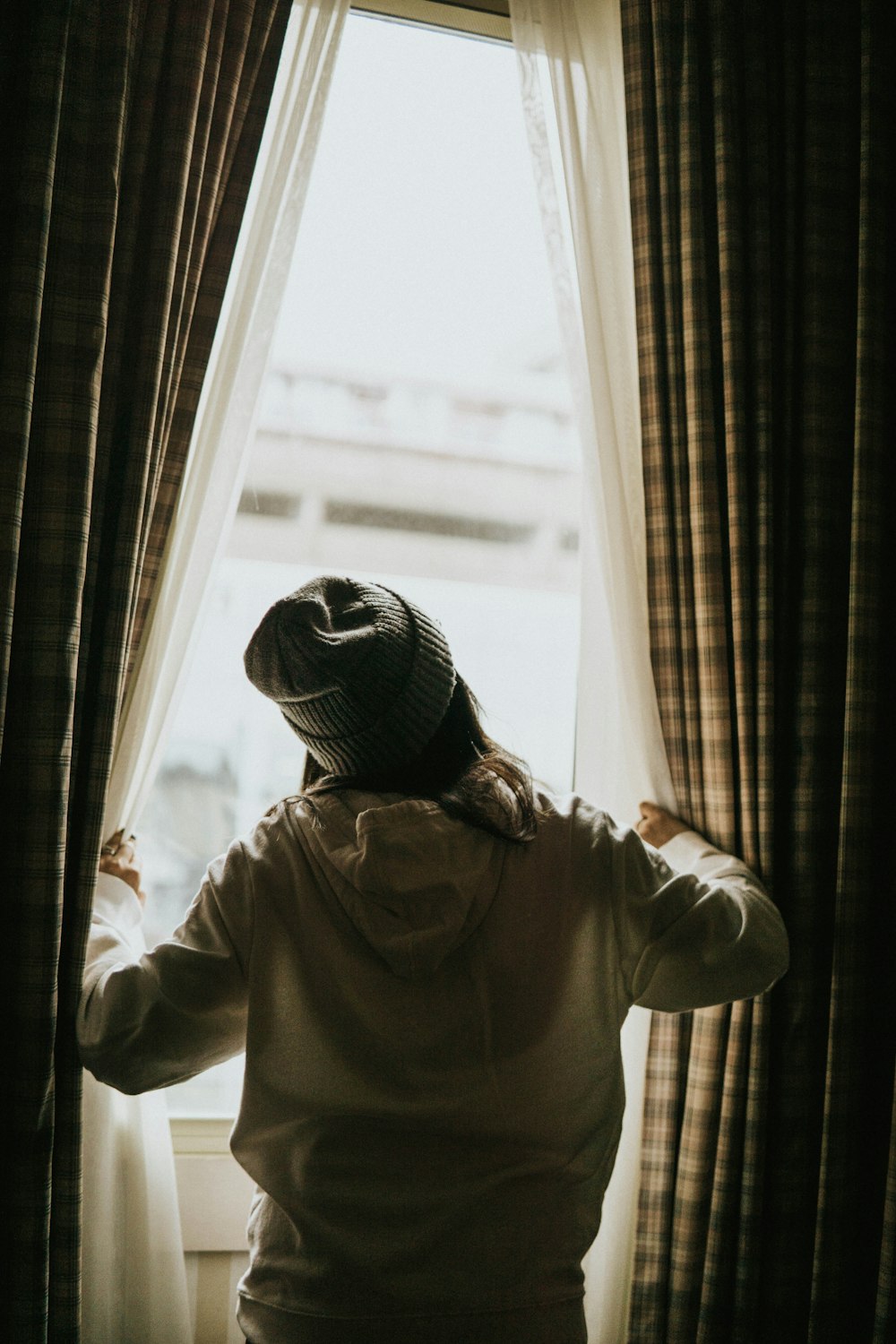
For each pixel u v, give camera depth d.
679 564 1.41
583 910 1.00
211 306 1.27
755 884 1.22
